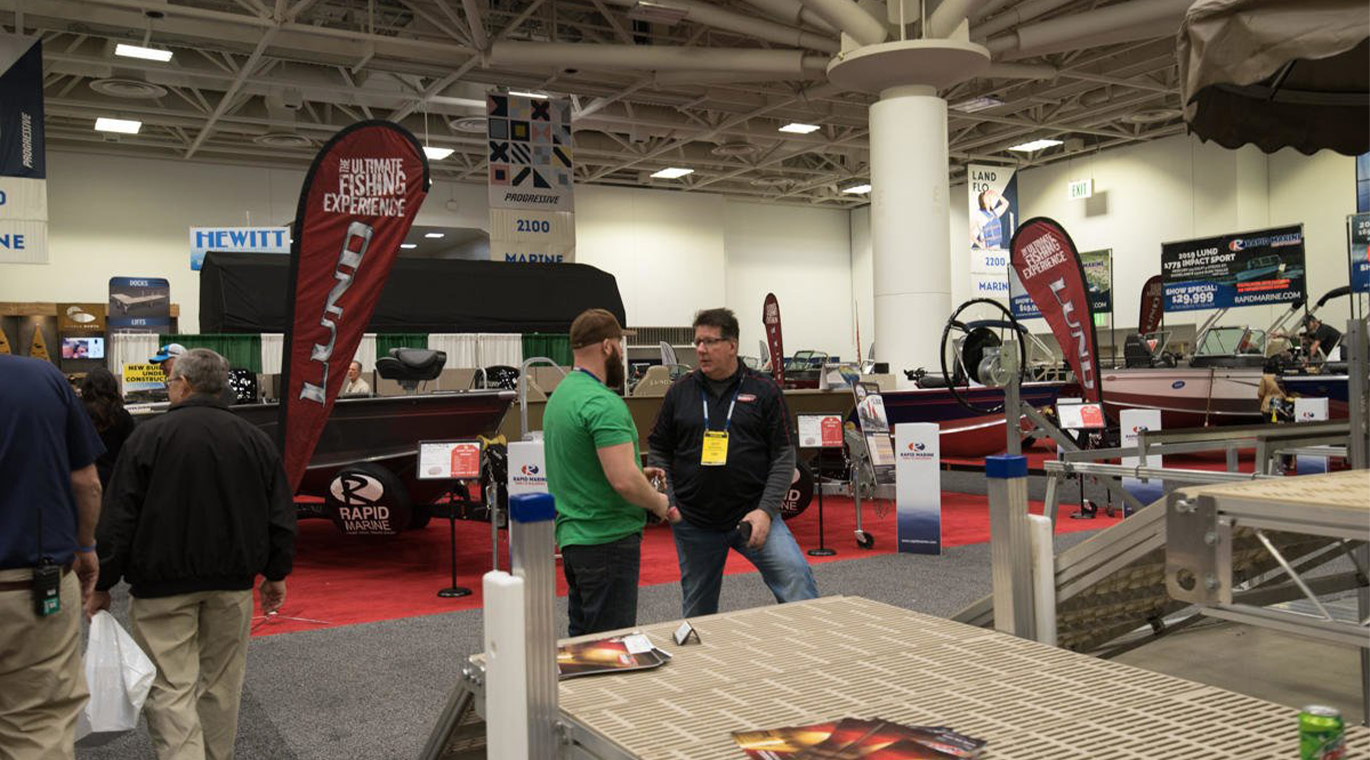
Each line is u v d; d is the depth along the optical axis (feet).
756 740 3.76
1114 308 66.64
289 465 15.24
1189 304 47.65
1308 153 9.71
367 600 17.99
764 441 10.02
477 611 16.80
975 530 24.22
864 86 38.14
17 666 6.76
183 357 8.66
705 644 5.45
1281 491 5.07
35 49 34.17
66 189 55.36
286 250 44.96
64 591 7.02
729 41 48.73
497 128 48.14
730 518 10.03
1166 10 37.37
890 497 22.76
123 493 8.09
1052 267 24.49
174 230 57.98
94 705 7.60
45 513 6.81
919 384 34.27
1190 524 5.13
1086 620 7.14
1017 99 55.06
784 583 9.73
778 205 80.89
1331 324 56.54
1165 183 63.72
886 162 37.91
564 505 8.92
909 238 37.52
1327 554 8.39
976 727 3.89
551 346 35.40
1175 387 38.63
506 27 42.75
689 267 74.23
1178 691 4.33
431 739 5.89
